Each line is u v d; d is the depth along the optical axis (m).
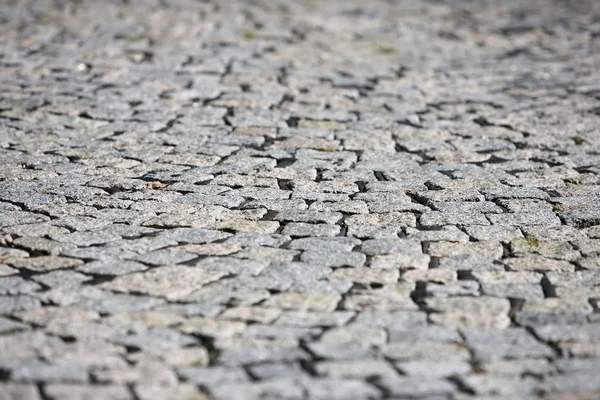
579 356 4.11
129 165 6.76
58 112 7.99
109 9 12.57
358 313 4.50
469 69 10.02
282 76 9.40
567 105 8.55
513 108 8.45
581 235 5.58
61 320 4.34
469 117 8.16
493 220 5.81
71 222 5.63
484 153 7.19
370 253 5.25
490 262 5.16
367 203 6.09
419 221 5.78
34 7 12.60
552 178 6.62
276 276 4.91
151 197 6.11
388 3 14.11
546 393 3.78
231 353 4.06
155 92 8.68
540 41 11.56
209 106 8.30
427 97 8.82
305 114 8.13
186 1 13.36
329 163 6.90
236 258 5.14
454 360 4.05
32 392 3.69
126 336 4.20
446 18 13.05
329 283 4.83
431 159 7.04
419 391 3.78
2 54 9.91
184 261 5.09
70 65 9.55
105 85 8.86
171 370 3.90
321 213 5.89
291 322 4.38
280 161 6.93
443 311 4.53
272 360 4.01
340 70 9.77
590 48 11.10
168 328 4.29
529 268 5.08
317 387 3.78
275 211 5.91
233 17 12.28
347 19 12.60
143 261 5.07
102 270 4.94
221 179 6.50
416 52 10.80
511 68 10.08
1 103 8.18
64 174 6.52
